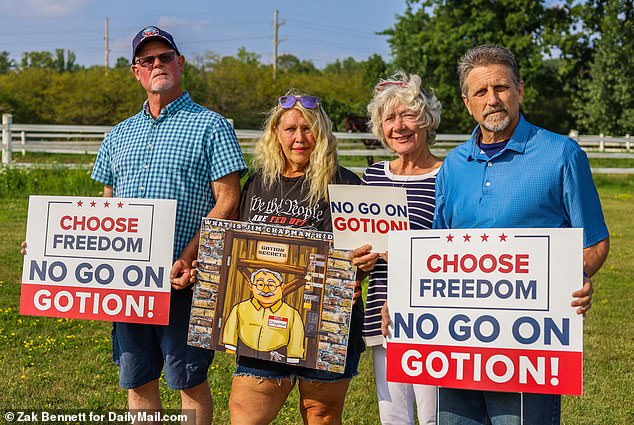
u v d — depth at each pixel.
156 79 4.06
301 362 3.63
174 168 4.05
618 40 39.53
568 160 3.19
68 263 4.04
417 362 3.34
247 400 3.77
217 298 3.73
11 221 12.16
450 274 3.28
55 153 23.20
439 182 3.59
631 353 6.42
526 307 3.16
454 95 41.28
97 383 5.50
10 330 6.69
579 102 40.97
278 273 3.66
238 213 4.11
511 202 3.24
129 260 3.96
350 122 26.48
